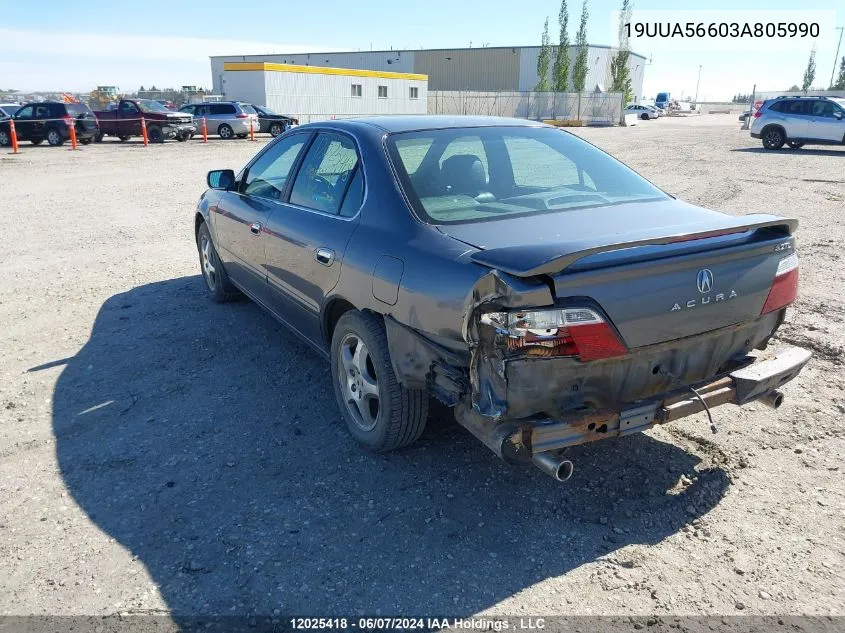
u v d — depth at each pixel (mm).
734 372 3014
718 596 2576
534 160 3787
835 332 5219
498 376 2539
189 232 9539
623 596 2584
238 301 6238
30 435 3848
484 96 51156
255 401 4254
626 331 2613
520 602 2561
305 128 4504
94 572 2742
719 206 10867
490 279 2514
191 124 28047
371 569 2744
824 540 2875
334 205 3783
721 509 3096
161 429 3910
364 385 3504
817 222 9500
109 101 51938
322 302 3771
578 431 2637
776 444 3635
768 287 3043
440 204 3285
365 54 74188
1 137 25188
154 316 5859
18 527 3031
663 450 3592
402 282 3000
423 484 3326
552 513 3088
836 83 78625
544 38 67750
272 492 3275
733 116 76188
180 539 2941
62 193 13242
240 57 66188
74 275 7219
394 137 3648
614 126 47000
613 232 2982
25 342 5277
